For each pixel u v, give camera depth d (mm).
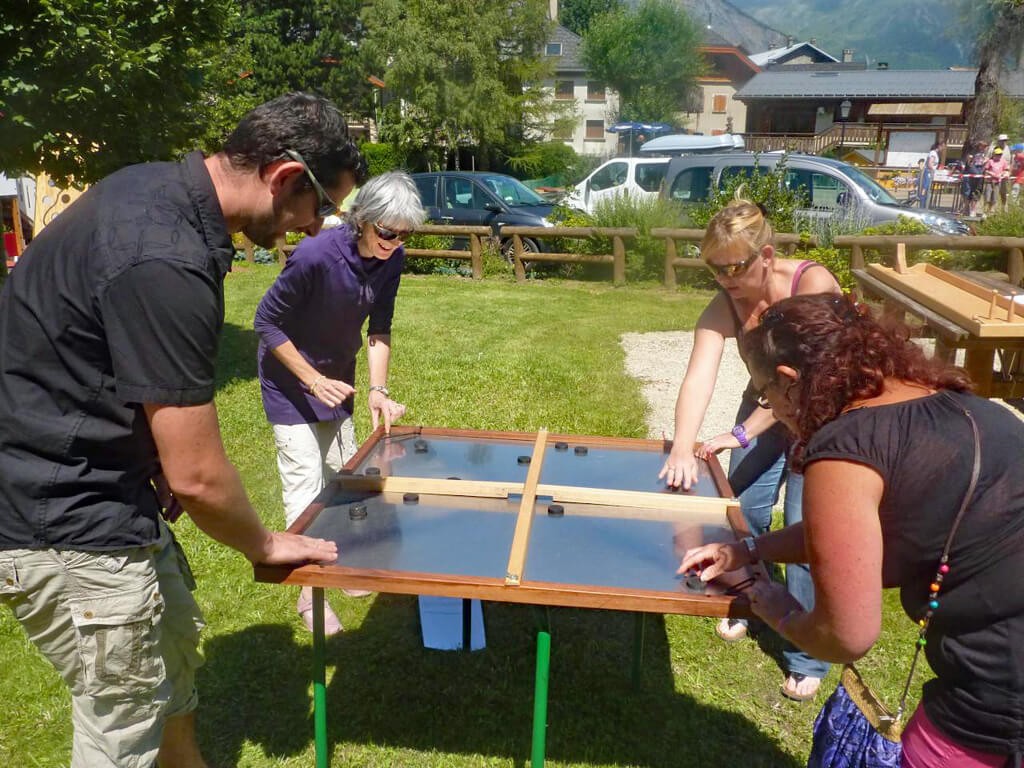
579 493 2455
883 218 10719
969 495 1467
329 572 1976
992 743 1552
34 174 5949
